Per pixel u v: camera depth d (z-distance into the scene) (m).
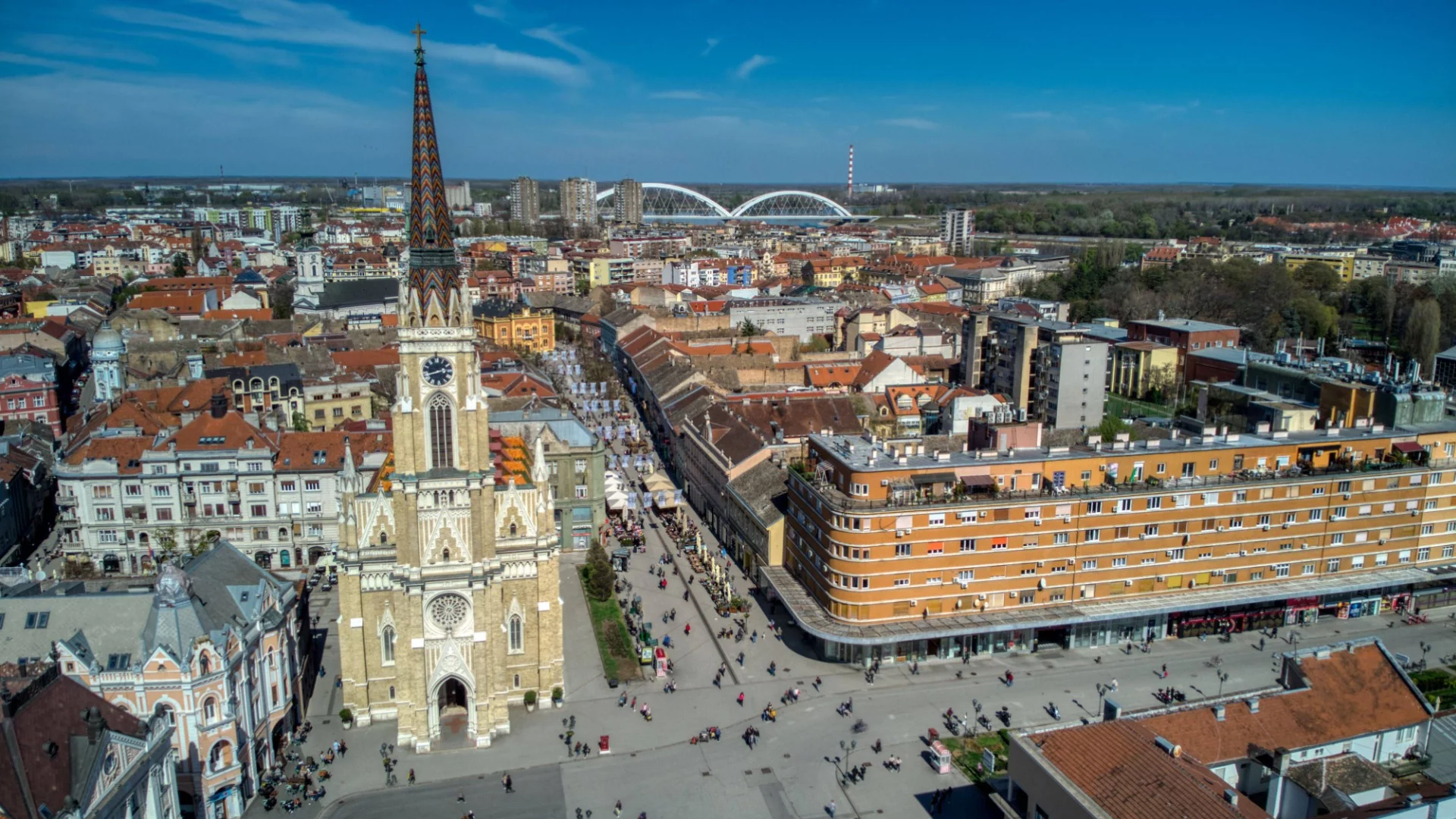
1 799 68.12
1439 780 92.00
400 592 112.00
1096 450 140.38
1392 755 95.19
